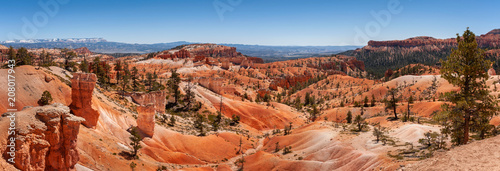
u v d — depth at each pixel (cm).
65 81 9812
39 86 7669
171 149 9194
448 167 2414
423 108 13950
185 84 17700
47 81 8012
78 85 7125
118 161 6372
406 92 18975
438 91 17375
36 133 3700
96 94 9631
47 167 3894
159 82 16950
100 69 13975
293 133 12519
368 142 8506
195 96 16400
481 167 2184
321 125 12338
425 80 19850
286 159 8869
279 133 13488
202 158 9406
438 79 19400
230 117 15862
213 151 10000
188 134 10769
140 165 6806
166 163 7956
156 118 11325
